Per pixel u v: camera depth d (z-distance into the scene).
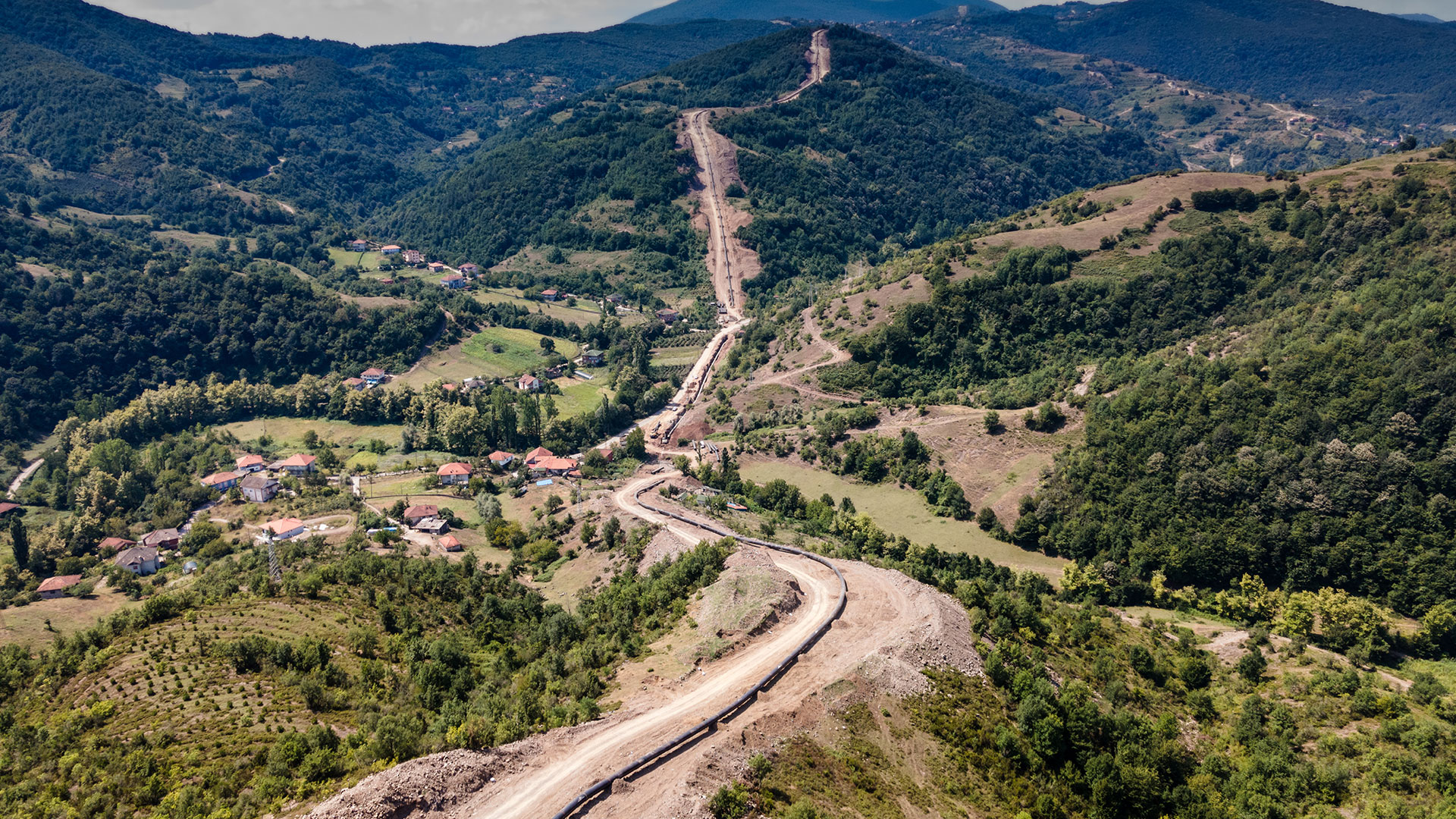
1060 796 73.38
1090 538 135.25
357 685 89.50
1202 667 96.81
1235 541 123.56
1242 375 143.00
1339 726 87.12
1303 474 125.06
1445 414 119.19
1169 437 140.38
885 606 95.88
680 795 61.56
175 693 85.88
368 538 148.25
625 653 90.25
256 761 72.62
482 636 104.94
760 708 74.44
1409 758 79.06
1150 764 76.31
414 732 74.38
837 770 68.94
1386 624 106.56
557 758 67.31
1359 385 129.38
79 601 136.62
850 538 143.88
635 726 71.50
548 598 124.81
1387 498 117.31
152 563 150.62
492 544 151.75
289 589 113.56
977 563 133.38
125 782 70.31
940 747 74.75
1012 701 82.00
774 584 97.06
